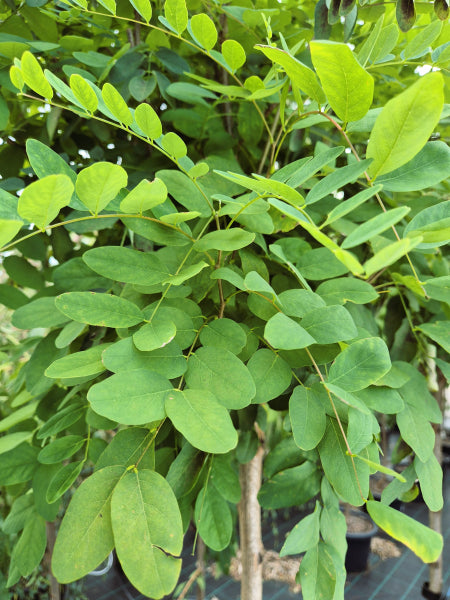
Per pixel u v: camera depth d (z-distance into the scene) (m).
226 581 0.91
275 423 0.58
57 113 0.35
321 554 0.24
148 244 0.33
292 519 1.19
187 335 0.22
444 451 1.53
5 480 0.29
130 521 0.17
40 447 0.31
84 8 0.28
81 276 0.31
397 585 0.95
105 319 0.20
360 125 0.23
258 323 0.27
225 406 0.19
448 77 0.26
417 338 0.33
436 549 0.17
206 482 0.25
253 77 0.28
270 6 0.40
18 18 0.35
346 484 0.21
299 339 0.18
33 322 0.29
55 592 0.42
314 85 0.21
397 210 0.14
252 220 0.25
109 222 0.31
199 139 0.39
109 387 0.17
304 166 0.21
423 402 0.26
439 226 0.17
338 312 0.21
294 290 0.23
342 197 0.38
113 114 0.22
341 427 0.21
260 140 0.43
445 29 0.28
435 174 0.20
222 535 0.25
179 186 0.25
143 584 0.16
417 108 0.16
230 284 0.28
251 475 0.41
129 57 0.34
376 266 0.13
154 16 0.37
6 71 0.32
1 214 0.19
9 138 0.39
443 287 0.25
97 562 0.17
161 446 0.29
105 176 0.17
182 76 0.42
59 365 0.20
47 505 0.28
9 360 0.42
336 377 0.20
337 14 0.25
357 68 0.17
